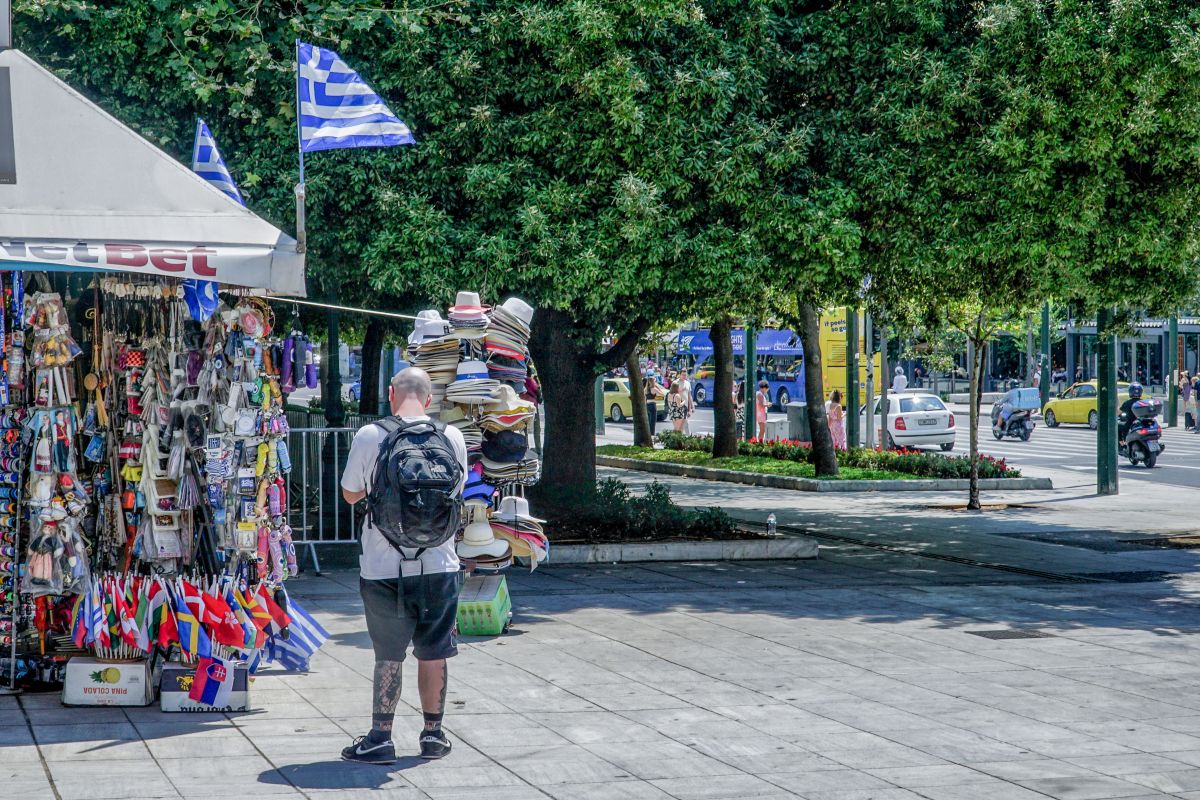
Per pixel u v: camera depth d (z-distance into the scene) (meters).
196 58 12.49
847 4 13.49
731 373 29.42
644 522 14.98
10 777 6.09
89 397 8.06
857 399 29.56
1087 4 12.89
